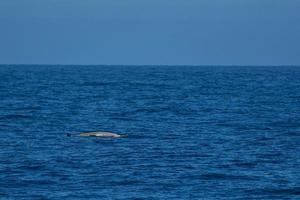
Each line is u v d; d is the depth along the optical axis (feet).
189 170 441.68
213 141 569.64
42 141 556.92
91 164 456.86
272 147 538.47
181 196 377.91
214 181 412.16
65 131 630.33
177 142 560.20
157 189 391.86
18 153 497.46
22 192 382.22
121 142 555.69
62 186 395.75
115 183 403.95
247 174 431.43
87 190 387.34
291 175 430.20
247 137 597.11
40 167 444.96
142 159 477.36
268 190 391.86
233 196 379.35
